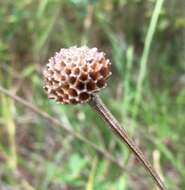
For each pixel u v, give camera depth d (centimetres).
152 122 21
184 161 21
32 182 21
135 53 26
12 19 24
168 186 19
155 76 25
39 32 25
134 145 8
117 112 22
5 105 22
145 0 25
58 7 24
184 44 26
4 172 21
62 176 20
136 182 20
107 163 19
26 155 23
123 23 26
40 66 25
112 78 26
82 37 24
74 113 23
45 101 23
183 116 23
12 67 25
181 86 26
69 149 21
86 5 23
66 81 8
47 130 24
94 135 22
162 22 25
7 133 23
